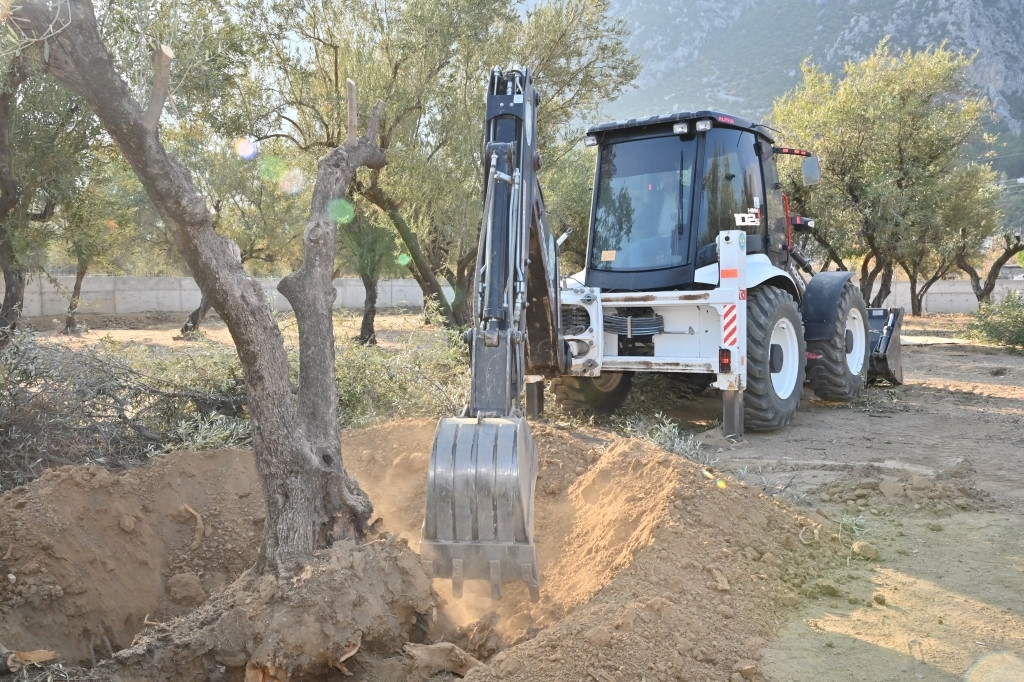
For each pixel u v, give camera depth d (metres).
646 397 9.33
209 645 3.06
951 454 6.69
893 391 10.29
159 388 6.63
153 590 4.12
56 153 10.34
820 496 5.32
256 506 4.59
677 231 7.75
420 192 13.62
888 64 20.00
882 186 17.73
